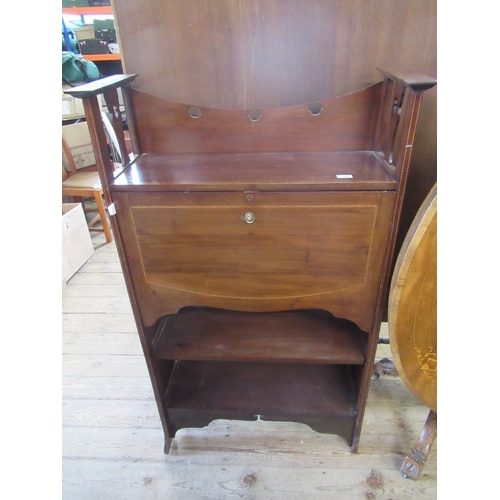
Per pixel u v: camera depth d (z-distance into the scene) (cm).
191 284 104
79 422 150
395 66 110
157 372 125
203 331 127
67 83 290
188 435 144
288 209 91
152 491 126
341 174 93
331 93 114
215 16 105
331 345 121
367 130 112
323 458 134
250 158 111
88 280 247
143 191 91
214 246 97
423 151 122
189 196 91
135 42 109
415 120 80
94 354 185
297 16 104
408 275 91
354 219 91
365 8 103
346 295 102
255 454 137
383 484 125
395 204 89
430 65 109
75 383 169
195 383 141
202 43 109
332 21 105
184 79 114
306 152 115
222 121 113
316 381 142
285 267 99
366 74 111
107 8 307
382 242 94
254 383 141
